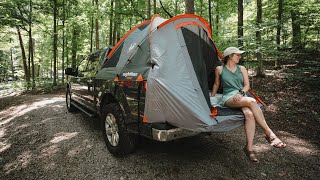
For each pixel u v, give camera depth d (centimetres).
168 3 1497
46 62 3120
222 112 339
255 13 1399
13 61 3597
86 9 1496
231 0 1456
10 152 468
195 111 298
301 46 1172
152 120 310
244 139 475
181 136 313
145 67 327
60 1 1684
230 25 1279
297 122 598
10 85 2188
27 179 368
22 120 663
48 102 908
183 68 323
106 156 402
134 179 335
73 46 1845
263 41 788
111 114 398
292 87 850
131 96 342
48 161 411
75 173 365
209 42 398
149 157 388
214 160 384
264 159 396
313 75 855
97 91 460
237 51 374
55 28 1634
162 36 334
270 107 713
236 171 355
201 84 323
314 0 1039
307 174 354
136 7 1328
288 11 1174
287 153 422
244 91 365
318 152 431
